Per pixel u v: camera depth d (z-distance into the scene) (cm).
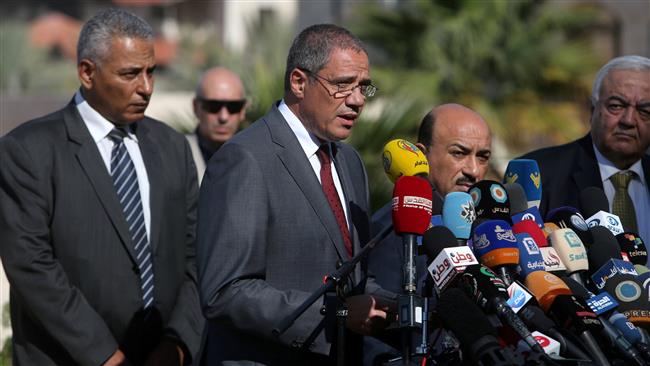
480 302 571
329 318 662
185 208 858
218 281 652
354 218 727
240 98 1238
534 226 662
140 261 812
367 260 734
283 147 691
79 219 793
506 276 609
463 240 650
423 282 686
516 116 2591
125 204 814
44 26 5572
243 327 650
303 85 694
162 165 845
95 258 794
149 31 824
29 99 2139
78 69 822
